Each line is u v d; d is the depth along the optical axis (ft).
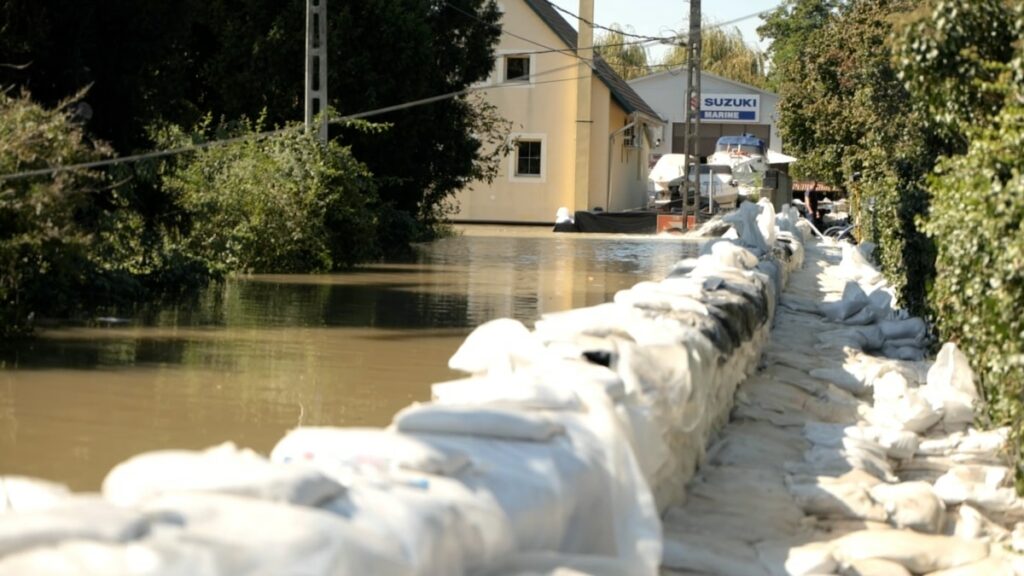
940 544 23.98
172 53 68.03
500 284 68.85
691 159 179.73
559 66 158.61
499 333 24.23
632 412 22.02
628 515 18.58
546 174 160.45
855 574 22.31
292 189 72.23
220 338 43.60
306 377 36.42
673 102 239.09
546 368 22.02
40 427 28.81
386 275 73.15
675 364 24.81
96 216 55.42
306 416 31.09
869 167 86.99
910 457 30.68
